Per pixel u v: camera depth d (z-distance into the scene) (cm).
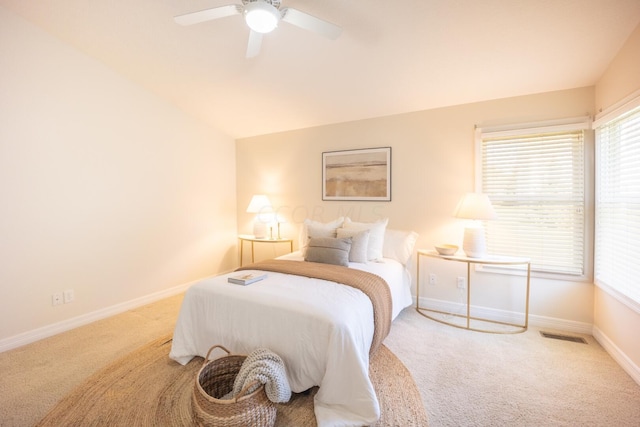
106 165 296
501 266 285
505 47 219
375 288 217
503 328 271
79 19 236
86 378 193
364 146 351
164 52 268
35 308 248
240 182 450
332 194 372
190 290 213
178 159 367
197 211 394
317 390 183
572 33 201
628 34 195
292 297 186
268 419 146
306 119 368
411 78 267
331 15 208
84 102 277
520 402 171
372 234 303
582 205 256
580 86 252
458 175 302
